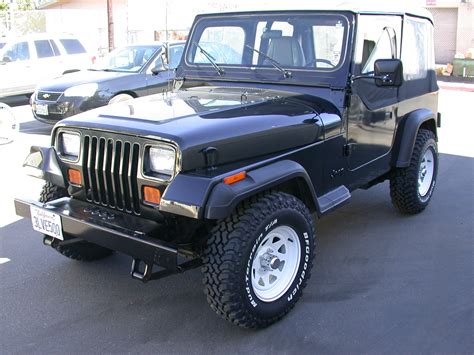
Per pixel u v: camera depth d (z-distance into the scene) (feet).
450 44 73.77
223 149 9.69
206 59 14.12
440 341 10.28
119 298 12.07
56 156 11.32
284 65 12.98
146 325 10.95
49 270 13.42
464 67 61.57
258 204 9.95
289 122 11.00
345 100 12.32
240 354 9.93
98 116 10.82
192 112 10.65
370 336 10.48
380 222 16.83
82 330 10.76
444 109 41.42
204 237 10.31
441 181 21.52
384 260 14.01
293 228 10.69
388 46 14.08
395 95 14.79
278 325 10.88
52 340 10.40
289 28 12.93
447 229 16.16
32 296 12.10
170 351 10.04
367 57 13.05
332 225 16.61
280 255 10.84
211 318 11.21
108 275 13.16
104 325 10.94
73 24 68.44
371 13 12.98
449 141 29.60
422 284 12.64
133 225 10.00
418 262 13.87
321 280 12.89
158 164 9.61
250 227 9.66
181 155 9.16
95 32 68.74
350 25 12.30
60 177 11.25
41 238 15.49
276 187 10.95
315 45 12.65
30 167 11.79
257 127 10.35
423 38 16.37
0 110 27.94
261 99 11.89
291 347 10.14
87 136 10.59
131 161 9.90
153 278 9.82
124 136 9.96
